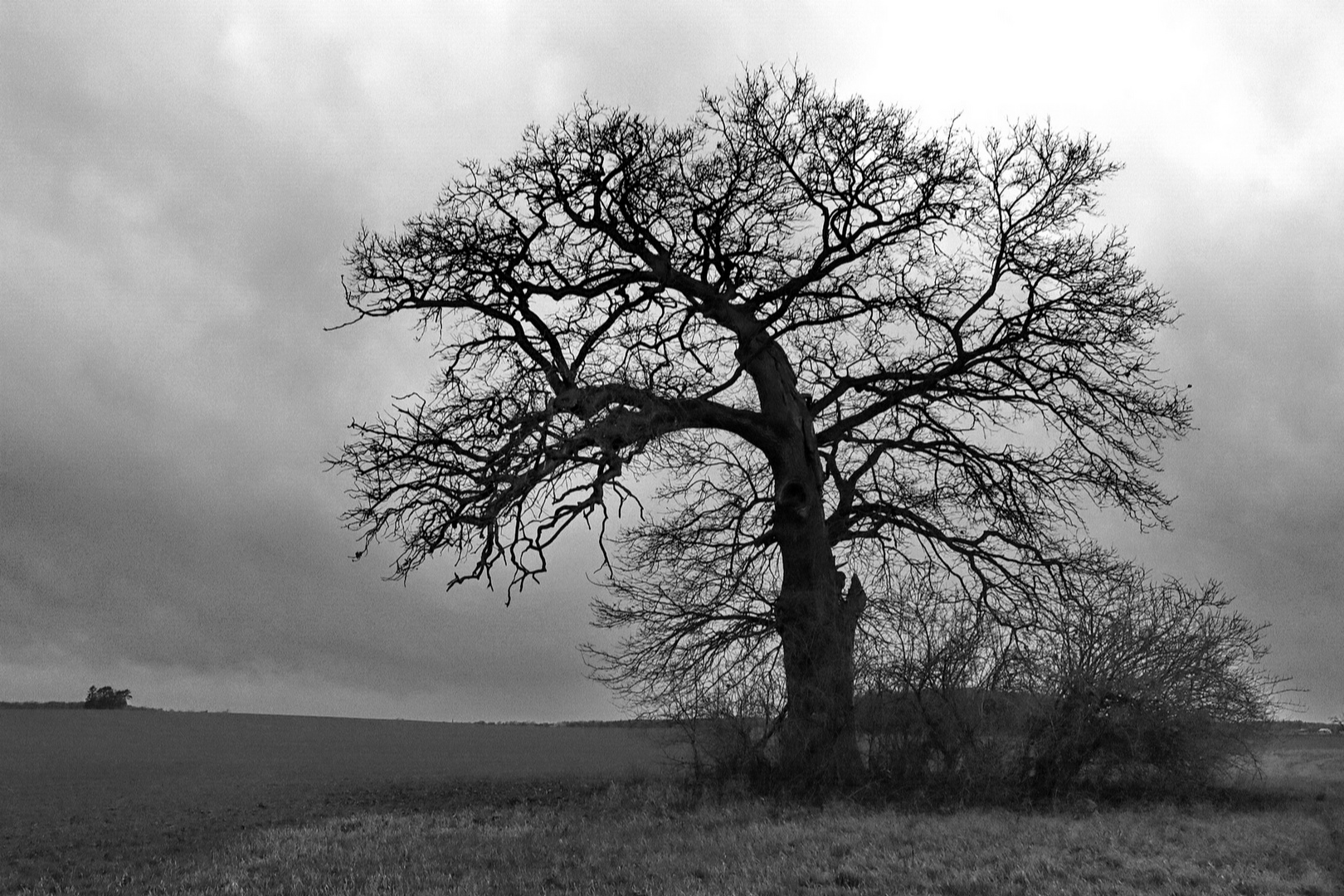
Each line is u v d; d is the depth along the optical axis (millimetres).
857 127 21828
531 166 22359
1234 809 18297
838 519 24484
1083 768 20750
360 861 13859
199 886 12617
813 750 20750
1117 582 21938
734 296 23453
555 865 13039
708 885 11344
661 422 22125
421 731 90438
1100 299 22875
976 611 21594
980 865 12258
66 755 53812
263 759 50906
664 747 22438
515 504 20562
